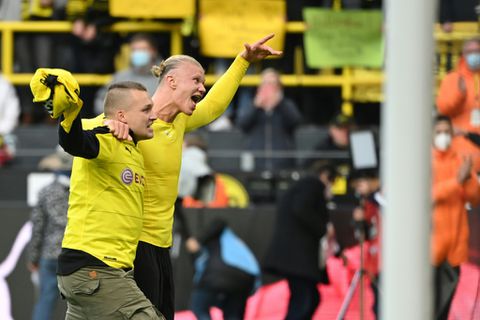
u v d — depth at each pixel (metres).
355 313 24.48
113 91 15.33
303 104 29.86
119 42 29.36
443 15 28.14
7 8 29.78
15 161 26.30
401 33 11.37
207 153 26.08
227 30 28.97
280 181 25.78
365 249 24.61
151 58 26.56
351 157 23.73
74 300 15.22
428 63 11.37
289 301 24.25
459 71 25.64
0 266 25.41
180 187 25.09
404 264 11.34
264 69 29.67
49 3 29.58
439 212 23.53
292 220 23.84
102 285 15.08
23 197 25.72
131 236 15.33
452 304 23.48
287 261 23.83
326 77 29.75
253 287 24.75
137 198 15.37
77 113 14.23
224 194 25.48
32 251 23.94
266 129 26.80
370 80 29.67
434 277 23.55
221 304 24.73
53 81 13.95
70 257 15.17
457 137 24.03
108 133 15.05
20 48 29.62
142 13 28.77
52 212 23.67
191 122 16.77
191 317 24.81
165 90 16.08
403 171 11.35
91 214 15.12
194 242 24.72
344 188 25.59
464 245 23.55
